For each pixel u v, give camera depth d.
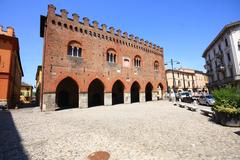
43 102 22.70
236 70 35.91
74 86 31.42
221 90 11.88
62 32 26.14
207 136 8.34
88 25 29.91
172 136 8.48
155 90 41.50
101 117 15.52
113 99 37.34
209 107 23.03
